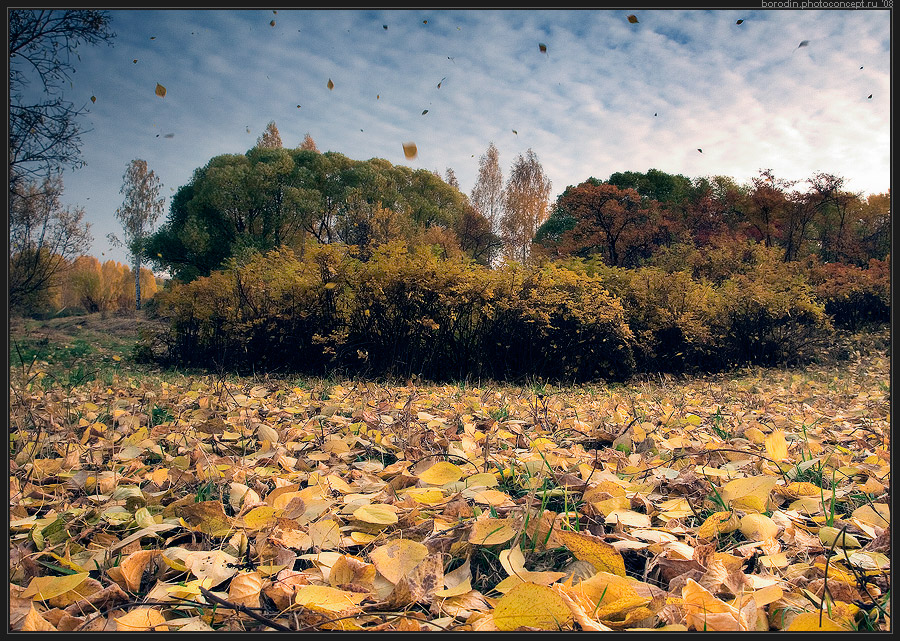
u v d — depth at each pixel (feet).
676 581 3.40
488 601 3.36
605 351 22.53
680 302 25.43
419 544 3.58
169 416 9.94
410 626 2.93
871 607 3.40
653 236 71.15
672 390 18.40
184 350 23.67
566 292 23.00
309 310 21.59
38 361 19.80
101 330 40.09
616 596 3.17
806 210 59.16
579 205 71.87
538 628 2.83
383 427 8.80
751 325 26.78
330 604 3.07
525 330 21.84
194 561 3.63
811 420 10.62
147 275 102.94
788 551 4.17
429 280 21.21
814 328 28.81
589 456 7.07
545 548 4.02
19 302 27.02
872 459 6.89
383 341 21.03
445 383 20.12
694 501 5.26
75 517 4.60
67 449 6.66
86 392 12.41
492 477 5.24
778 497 5.52
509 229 106.42
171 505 4.68
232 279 23.16
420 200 102.32
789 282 31.63
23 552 3.91
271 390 14.15
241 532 4.18
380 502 5.08
